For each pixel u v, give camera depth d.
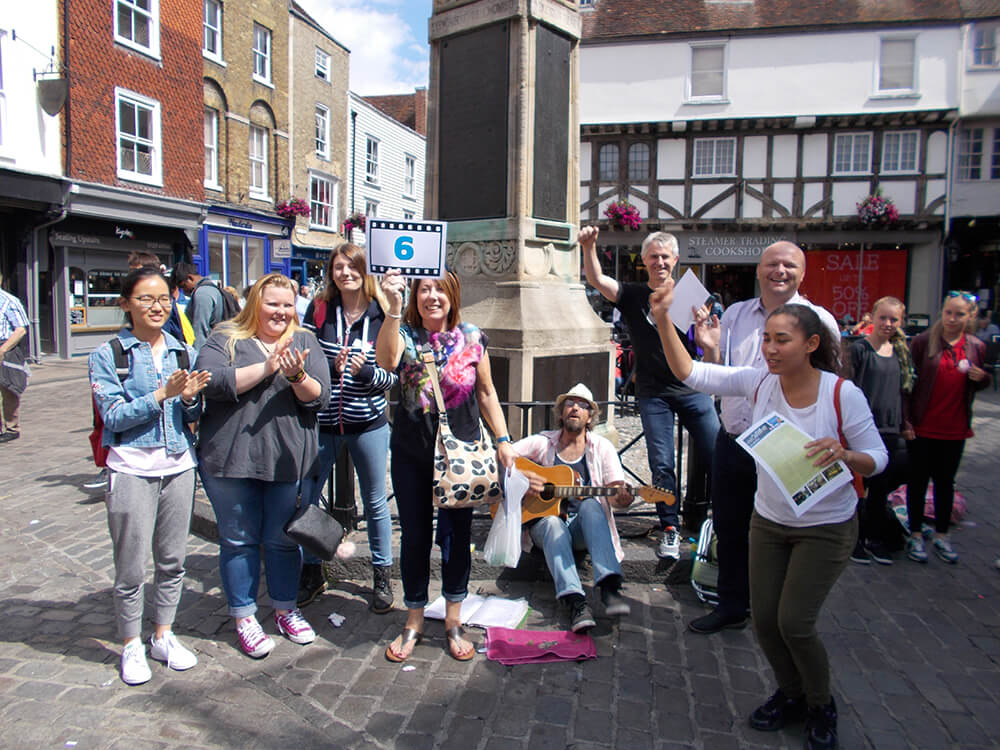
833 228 19.20
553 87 5.62
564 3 5.63
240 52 17.56
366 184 24.64
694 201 19.48
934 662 3.03
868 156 18.86
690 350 3.76
